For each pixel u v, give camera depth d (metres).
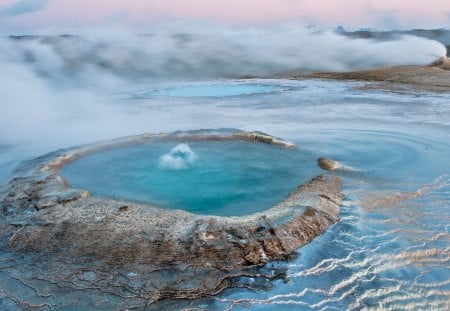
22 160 8.63
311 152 8.62
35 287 4.54
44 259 4.96
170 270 4.71
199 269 4.73
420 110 12.70
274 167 7.69
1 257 5.06
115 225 5.40
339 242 5.30
